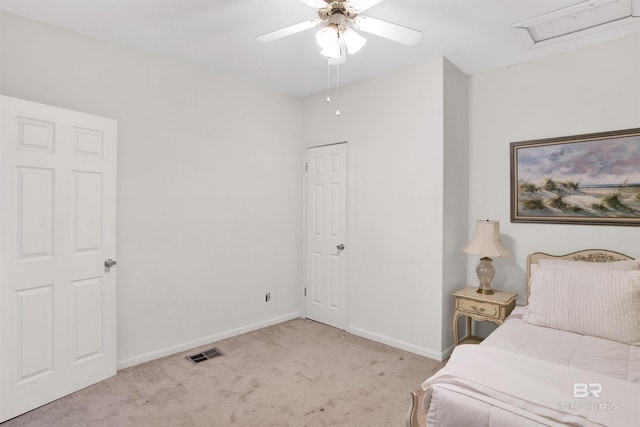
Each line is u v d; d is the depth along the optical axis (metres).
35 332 2.17
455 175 3.06
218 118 3.30
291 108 3.96
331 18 1.75
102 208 2.50
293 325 3.77
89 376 2.42
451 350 3.02
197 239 3.16
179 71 3.03
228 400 2.27
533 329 2.21
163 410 2.15
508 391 1.41
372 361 2.86
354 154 3.51
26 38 2.28
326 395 2.34
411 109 3.07
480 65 3.04
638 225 2.46
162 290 2.93
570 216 2.74
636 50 2.47
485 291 2.87
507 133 3.06
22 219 2.12
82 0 2.09
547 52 2.78
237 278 3.47
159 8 2.19
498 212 3.11
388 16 2.25
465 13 2.21
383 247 3.27
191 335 3.12
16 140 2.09
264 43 2.67
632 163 2.48
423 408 1.60
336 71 3.23
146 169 2.84
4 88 2.20
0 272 2.03
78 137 2.37
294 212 4.01
